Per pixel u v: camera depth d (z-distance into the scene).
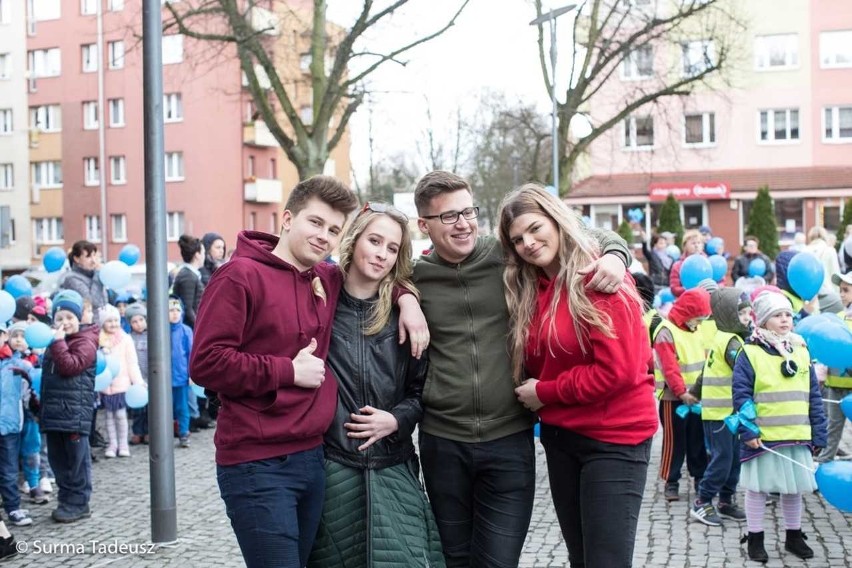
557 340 3.80
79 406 7.28
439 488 3.98
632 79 37.09
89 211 44.38
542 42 24.45
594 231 4.12
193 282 11.44
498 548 3.90
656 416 3.92
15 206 45.81
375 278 3.86
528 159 36.97
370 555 3.74
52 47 44.91
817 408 6.05
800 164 38.41
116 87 42.88
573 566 4.09
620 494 3.76
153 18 6.33
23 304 9.03
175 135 42.47
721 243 17.56
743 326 6.84
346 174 52.47
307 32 22.47
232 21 20.38
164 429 6.52
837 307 10.45
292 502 3.59
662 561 5.99
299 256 3.74
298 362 3.59
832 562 5.92
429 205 3.93
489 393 3.90
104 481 8.84
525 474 3.97
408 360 3.92
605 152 39.28
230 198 41.97
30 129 45.38
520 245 3.87
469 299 3.96
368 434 3.75
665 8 30.03
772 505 7.44
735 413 6.04
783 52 38.56
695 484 7.69
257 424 3.56
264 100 20.92
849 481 4.90
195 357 3.55
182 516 7.38
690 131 39.03
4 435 7.15
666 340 7.45
